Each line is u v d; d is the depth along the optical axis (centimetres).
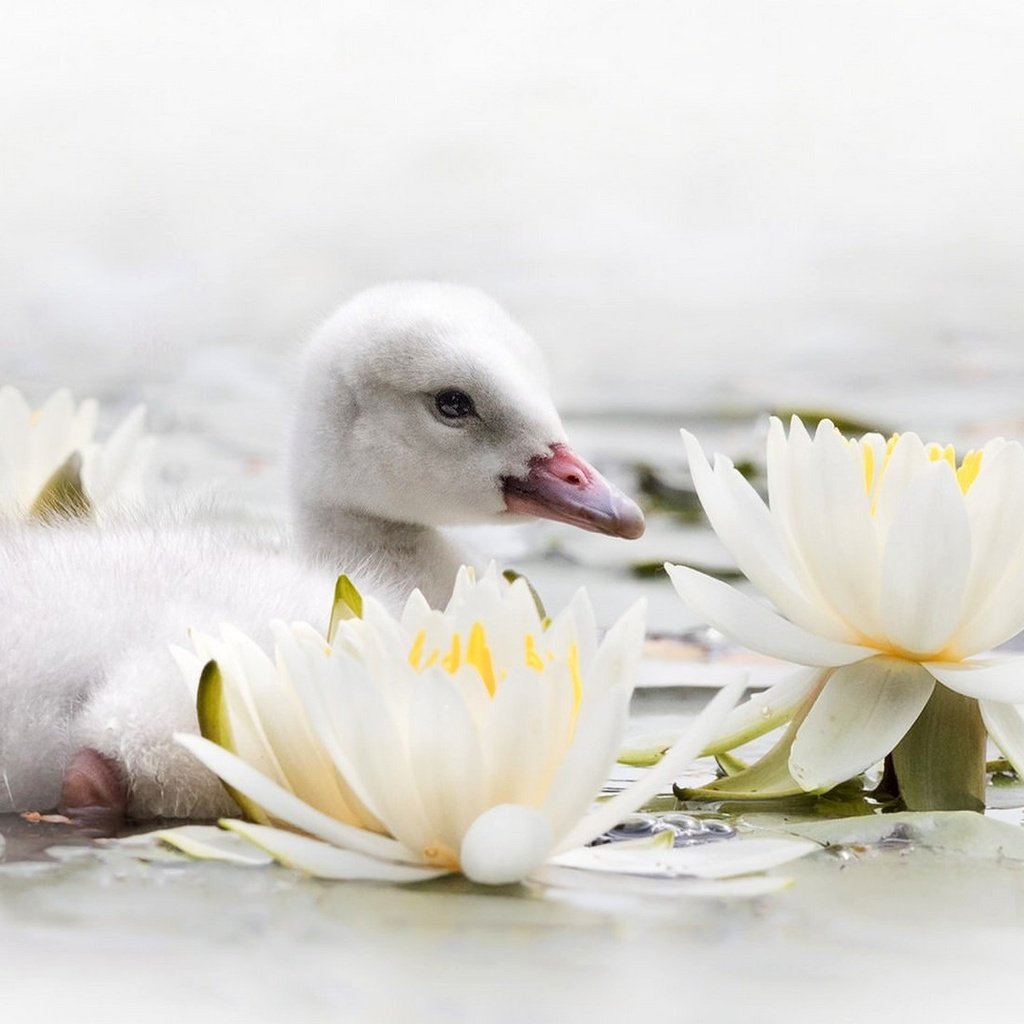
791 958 273
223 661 278
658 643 300
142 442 303
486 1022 265
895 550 281
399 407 294
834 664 283
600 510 293
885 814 281
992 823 280
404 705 276
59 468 294
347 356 295
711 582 284
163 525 290
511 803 276
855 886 277
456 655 277
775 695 285
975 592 282
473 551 299
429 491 295
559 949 273
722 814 282
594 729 275
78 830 280
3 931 274
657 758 286
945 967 272
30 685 282
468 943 273
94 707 281
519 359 295
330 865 276
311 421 296
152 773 280
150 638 282
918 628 282
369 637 277
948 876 277
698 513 315
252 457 322
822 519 282
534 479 294
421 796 275
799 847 278
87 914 274
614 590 306
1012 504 282
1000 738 282
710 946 273
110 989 271
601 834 278
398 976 272
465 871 276
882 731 282
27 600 283
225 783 278
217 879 276
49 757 282
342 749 276
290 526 297
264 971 272
